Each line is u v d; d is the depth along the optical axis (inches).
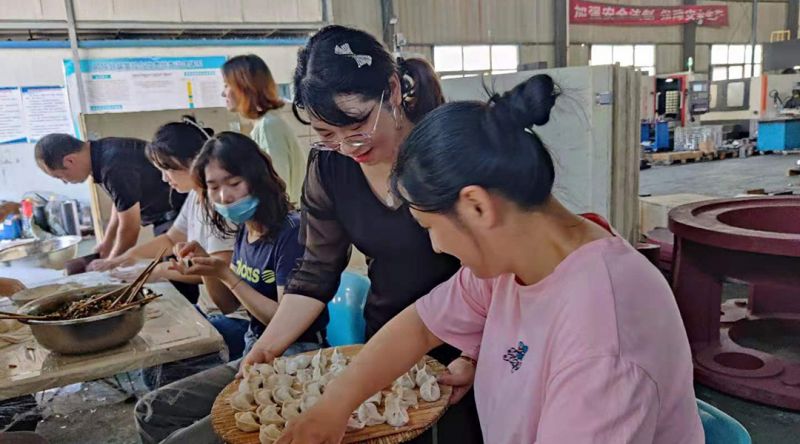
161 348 51.5
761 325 97.5
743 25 416.2
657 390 22.2
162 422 48.4
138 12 174.2
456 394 38.8
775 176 258.2
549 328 25.6
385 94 41.8
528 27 334.6
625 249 25.4
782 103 337.4
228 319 76.6
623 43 372.2
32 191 180.7
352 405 34.8
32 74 169.6
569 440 21.6
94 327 49.4
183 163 83.0
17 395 46.4
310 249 52.1
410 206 25.5
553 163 25.8
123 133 124.7
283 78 190.1
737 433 31.2
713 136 331.9
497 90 27.8
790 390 72.9
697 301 81.7
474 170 23.4
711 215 82.4
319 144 45.3
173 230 92.0
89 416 79.4
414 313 37.8
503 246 25.6
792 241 66.3
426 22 302.4
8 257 101.8
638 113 112.5
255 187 61.3
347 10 270.1
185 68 175.8
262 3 188.7
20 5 160.6
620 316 22.8
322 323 60.7
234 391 40.3
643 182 264.4
